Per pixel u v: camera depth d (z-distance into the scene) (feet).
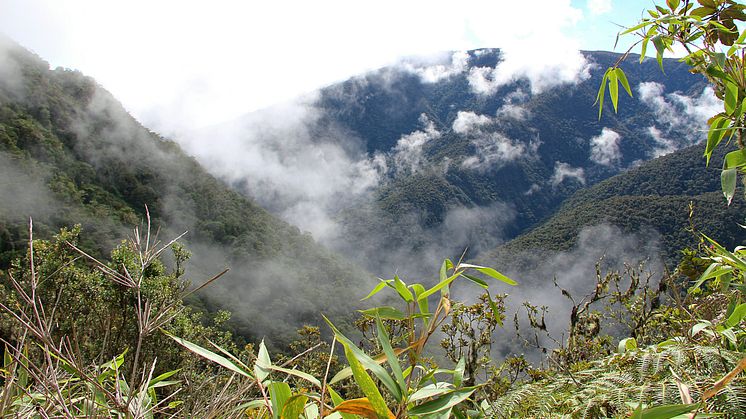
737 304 3.51
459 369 2.64
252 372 2.52
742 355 3.29
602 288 8.18
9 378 2.73
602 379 3.87
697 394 3.05
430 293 2.55
